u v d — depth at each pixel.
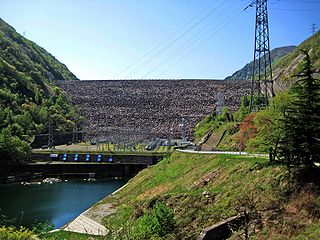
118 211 63.47
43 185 109.12
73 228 60.78
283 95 64.75
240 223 37.88
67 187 105.69
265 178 44.53
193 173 64.69
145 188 74.06
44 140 177.38
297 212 36.06
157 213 39.72
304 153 38.38
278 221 35.44
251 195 42.91
